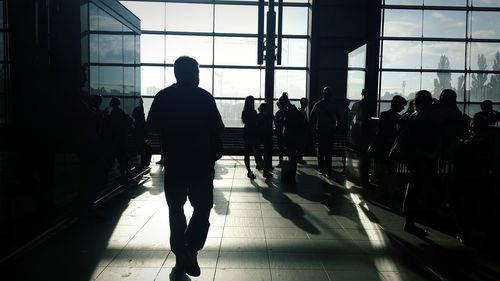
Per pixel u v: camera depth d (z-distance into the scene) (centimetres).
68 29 584
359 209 710
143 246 500
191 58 432
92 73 691
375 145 786
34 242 488
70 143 593
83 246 497
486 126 525
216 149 437
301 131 970
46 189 527
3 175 434
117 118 816
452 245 525
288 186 920
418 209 695
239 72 1841
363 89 902
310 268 440
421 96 577
